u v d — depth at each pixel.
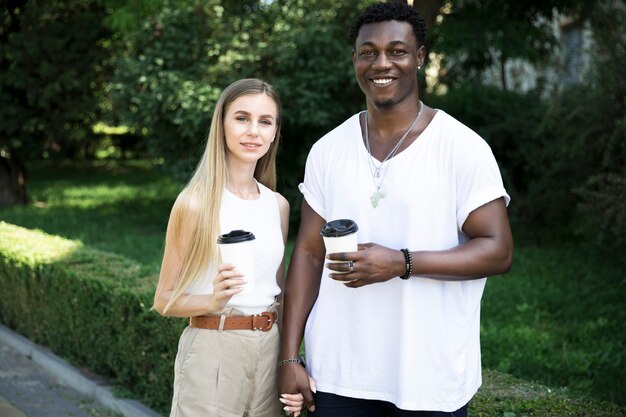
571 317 6.01
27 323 5.71
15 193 13.44
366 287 2.27
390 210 2.25
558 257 8.23
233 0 9.72
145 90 9.18
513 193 9.44
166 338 3.99
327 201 2.39
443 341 2.22
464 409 2.31
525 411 2.96
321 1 9.34
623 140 7.00
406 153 2.25
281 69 8.83
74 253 5.65
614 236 6.85
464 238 2.35
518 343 5.21
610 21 7.40
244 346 2.48
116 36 12.42
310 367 2.41
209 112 8.45
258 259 2.52
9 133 12.30
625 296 6.45
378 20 2.26
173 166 9.39
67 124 12.88
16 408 4.47
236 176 2.58
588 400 3.13
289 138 9.19
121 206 13.34
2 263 5.95
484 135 9.60
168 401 4.10
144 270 5.07
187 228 2.47
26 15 11.88
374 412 2.37
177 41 9.12
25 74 11.97
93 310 4.73
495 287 6.84
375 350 2.28
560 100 7.70
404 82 2.26
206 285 2.50
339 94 8.99
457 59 11.23
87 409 4.46
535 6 10.16
